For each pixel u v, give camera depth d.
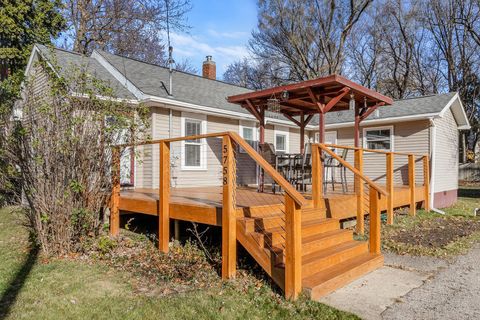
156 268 4.73
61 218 5.46
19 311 3.46
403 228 7.84
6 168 5.64
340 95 6.77
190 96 9.86
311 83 6.51
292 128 13.09
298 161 8.19
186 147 9.48
